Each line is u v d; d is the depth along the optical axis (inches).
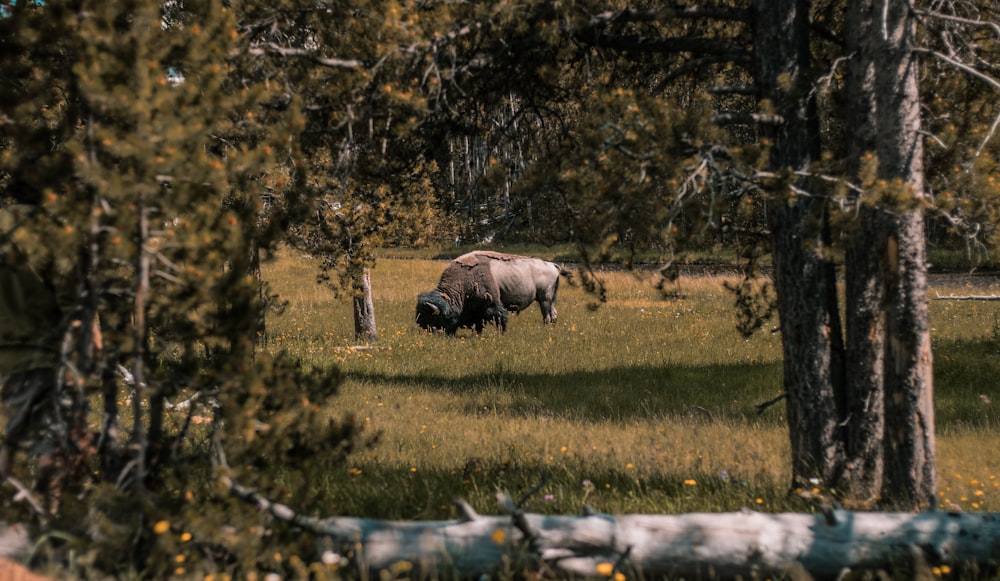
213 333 605.0
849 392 963.3
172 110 576.7
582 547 625.0
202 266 581.9
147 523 581.3
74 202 567.5
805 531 650.8
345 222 1210.0
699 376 2242.9
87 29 575.5
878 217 906.1
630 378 2255.2
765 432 1518.2
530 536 618.8
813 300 967.0
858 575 637.9
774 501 949.8
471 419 1667.1
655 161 778.8
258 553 577.0
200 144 595.8
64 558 591.5
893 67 892.0
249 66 805.2
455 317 3299.7
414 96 828.0
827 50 1141.1
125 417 1104.2
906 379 893.8
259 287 684.1
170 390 603.5
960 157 966.4
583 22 904.9
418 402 1905.8
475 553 618.8
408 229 1706.4
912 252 888.9
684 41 995.9
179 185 584.7
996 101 1009.5
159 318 598.9
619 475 1084.5
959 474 1149.7
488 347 2940.5
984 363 2269.9
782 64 957.2
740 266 1106.7
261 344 2886.3
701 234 782.5
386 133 888.3
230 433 595.5
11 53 677.9
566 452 1261.1
